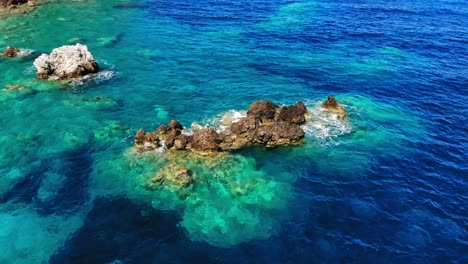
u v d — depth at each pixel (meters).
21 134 33.25
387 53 54.44
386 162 31.52
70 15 67.00
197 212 25.61
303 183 28.83
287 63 50.19
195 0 79.94
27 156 30.55
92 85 42.38
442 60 52.25
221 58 51.06
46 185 27.67
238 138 32.97
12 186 27.44
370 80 46.00
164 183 27.73
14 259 22.09
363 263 22.55
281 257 22.73
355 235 24.45
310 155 31.83
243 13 71.88
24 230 23.98
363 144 33.56
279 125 33.00
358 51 55.03
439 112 39.44
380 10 75.81
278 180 28.95
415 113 39.12
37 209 25.61
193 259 22.39
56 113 36.62
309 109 38.31
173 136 31.80
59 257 22.30
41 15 65.88
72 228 24.25
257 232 24.33
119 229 24.27
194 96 40.75
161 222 24.80
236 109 38.28
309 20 68.38
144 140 31.64
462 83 45.56
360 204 27.00
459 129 36.62
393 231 24.88
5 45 51.69
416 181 29.55
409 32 63.16
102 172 29.03
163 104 39.03
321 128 35.31
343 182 29.09
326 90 43.16
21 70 44.75
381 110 39.31
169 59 50.12
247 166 30.06
